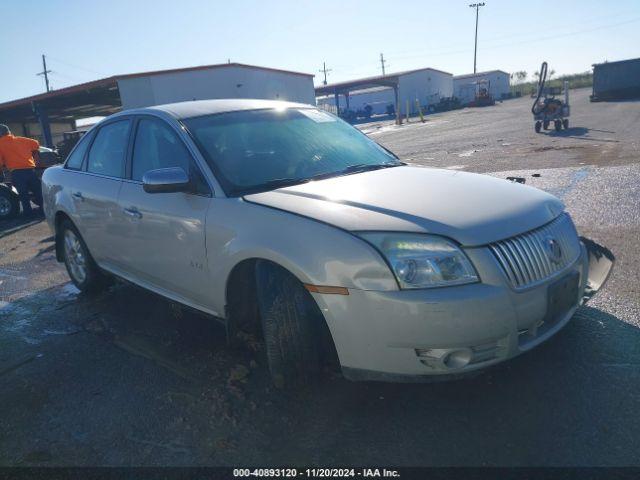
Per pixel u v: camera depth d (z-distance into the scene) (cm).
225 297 311
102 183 421
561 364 302
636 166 894
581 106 3000
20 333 434
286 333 272
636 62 3228
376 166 373
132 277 417
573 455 232
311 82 3247
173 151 356
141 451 264
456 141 1777
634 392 270
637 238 510
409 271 244
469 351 244
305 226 268
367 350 251
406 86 5516
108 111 3641
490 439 248
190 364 350
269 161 346
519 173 947
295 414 282
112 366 358
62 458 265
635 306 363
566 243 291
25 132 3594
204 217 315
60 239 520
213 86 2494
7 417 308
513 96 7081
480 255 249
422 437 254
